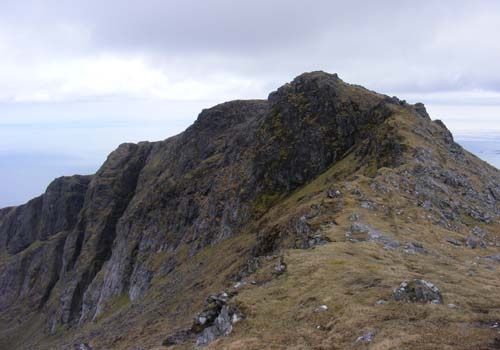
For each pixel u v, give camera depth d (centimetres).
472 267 4066
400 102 11656
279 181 12375
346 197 6203
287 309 3134
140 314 10494
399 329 2433
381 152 8931
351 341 2469
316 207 6444
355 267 3612
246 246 9981
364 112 11856
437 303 2780
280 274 3953
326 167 11706
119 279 17675
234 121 19450
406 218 5662
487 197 7612
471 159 10188
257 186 12738
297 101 13288
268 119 13912
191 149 19562
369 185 6706
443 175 7588
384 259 3953
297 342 2625
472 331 2286
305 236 5519
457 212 6550
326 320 2806
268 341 2720
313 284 3419
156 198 18762
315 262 3847
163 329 7431
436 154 8462
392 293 2956
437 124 11544
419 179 7144
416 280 2933
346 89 12888
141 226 18462
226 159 16162
